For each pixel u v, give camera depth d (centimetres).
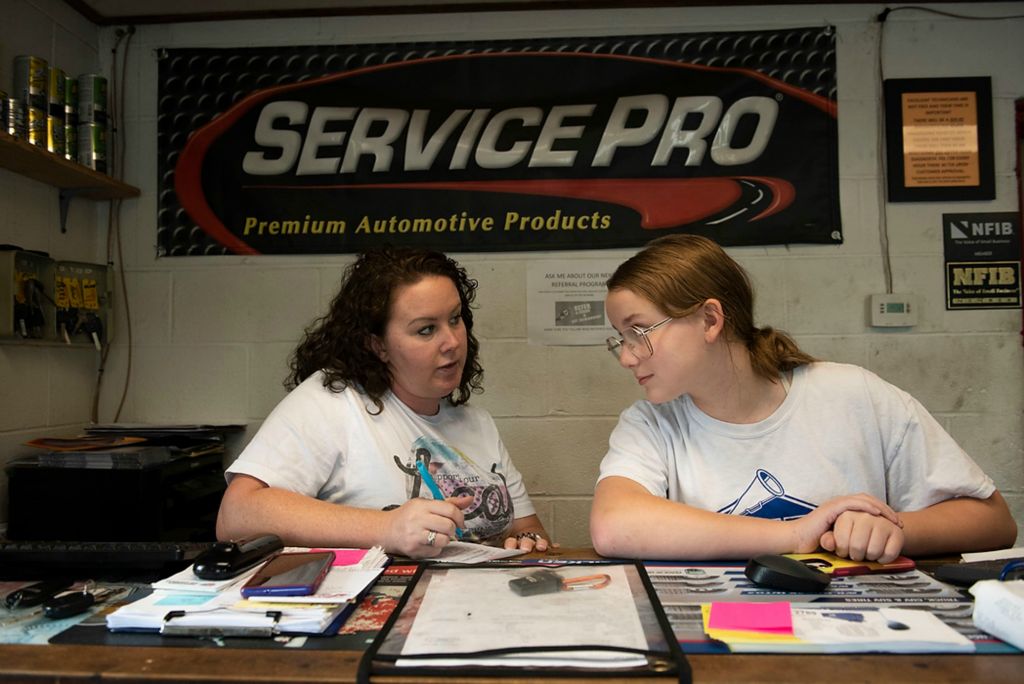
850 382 122
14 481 165
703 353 112
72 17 199
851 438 118
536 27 206
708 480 120
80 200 202
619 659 59
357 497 128
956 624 67
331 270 207
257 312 208
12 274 168
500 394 204
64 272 187
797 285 201
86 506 164
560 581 80
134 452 164
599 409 202
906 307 197
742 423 121
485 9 206
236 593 76
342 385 134
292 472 122
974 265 199
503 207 205
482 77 206
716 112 203
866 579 83
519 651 60
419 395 136
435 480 132
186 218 209
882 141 201
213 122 210
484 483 139
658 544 94
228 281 208
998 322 198
